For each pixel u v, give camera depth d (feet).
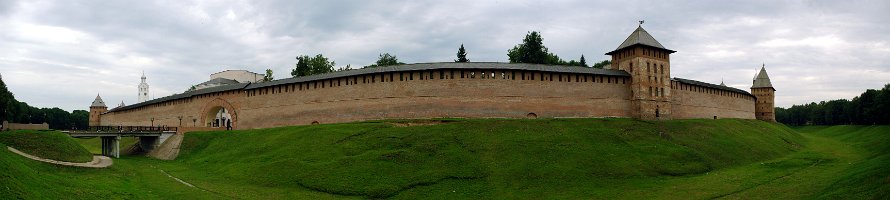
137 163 250.37
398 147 229.66
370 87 293.64
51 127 629.92
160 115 405.59
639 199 173.27
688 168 214.07
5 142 200.34
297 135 263.70
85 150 229.86
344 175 198.90
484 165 208.85
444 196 180.75
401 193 183.42
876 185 141.90
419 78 285.02
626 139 246.06
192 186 186.50
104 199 142.61
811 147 303.27
